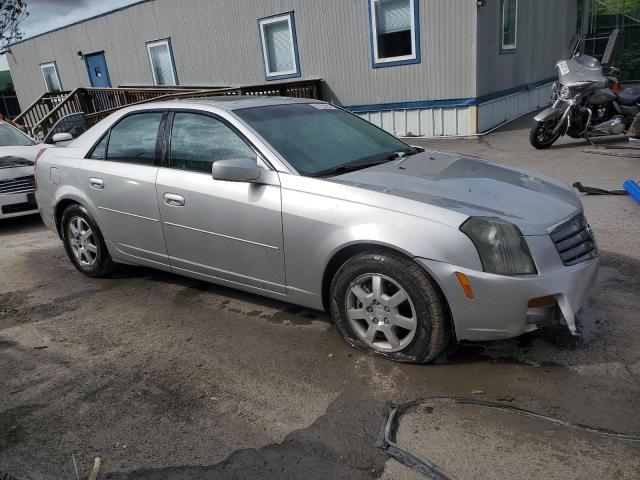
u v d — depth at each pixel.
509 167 3.96
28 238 6.65
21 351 3.67
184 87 13.52
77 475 2.47
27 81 20.08
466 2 10.20
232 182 3.66
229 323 3.91
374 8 11.21
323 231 3.26
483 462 2.40
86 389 3.16
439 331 3.02
